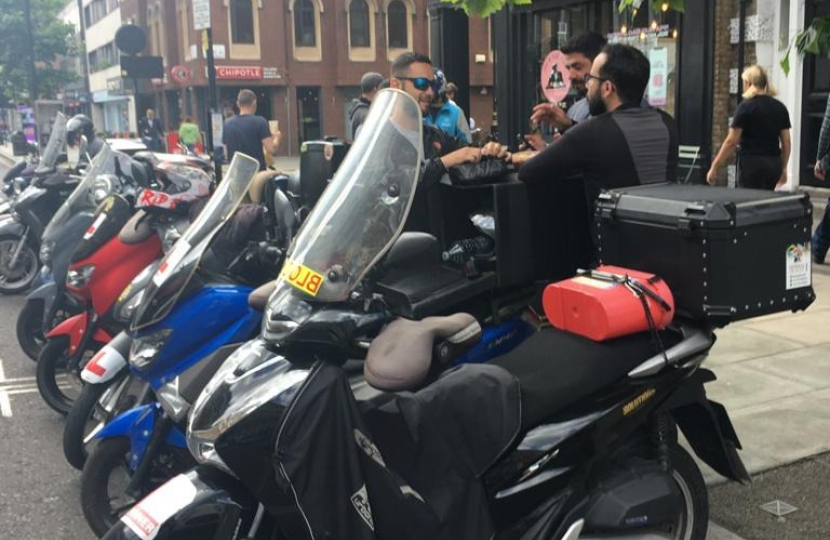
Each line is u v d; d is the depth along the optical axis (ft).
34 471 15.93
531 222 11.82
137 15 150.00
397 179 9.01
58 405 17.99
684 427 10.66
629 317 9.45
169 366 12.60
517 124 40.55
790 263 9.74
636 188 10.87
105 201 17.17
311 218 9.13
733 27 32.14
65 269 19.57
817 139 34.63
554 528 9.27
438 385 8.71
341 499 8.07
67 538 13.39
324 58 126.62
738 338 20.54
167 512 8.66
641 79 12.08
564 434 9.20
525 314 12.10
